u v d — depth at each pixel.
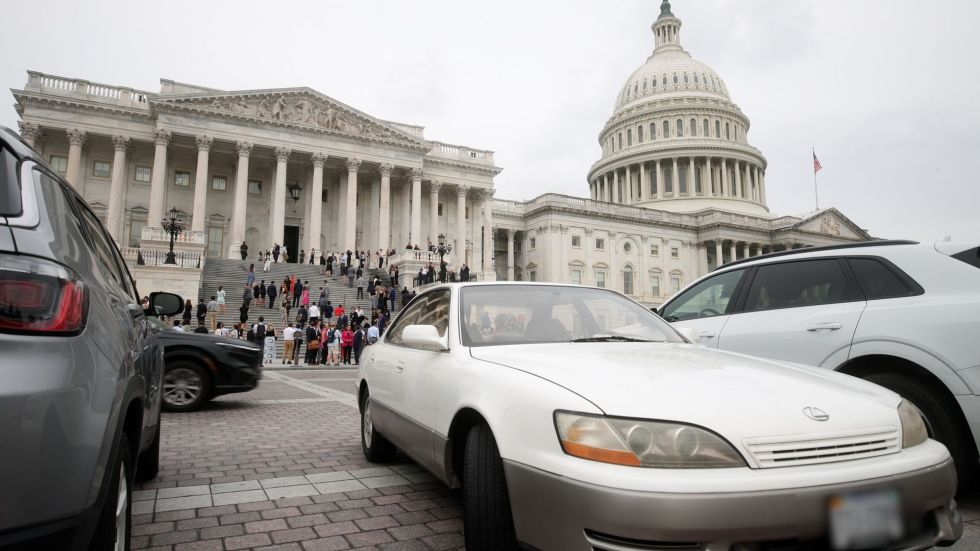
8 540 1.52
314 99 47.97
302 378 16.55
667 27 102.25
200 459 5.87
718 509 2.15
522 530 2.56
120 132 43.44
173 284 29.28
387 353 5.02
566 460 2.39
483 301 4.18
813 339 4.86
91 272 2.27
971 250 4.45
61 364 1.70
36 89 42.16
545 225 67.25
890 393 3.02
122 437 2.24
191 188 47.69
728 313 5.72
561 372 2.88
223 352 9.24
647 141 90.06
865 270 4.89
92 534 1.76
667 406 2.43
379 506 4.35
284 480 5.05
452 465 3.45
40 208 1.98
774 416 2.46
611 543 2.22
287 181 51.28
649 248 72.50
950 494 2.59
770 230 78.19
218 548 3.53
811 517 2.24
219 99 44.38
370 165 50.72
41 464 1.59
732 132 90.94
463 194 55.16
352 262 46.06
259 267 37.72
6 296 1.65
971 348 3.98
